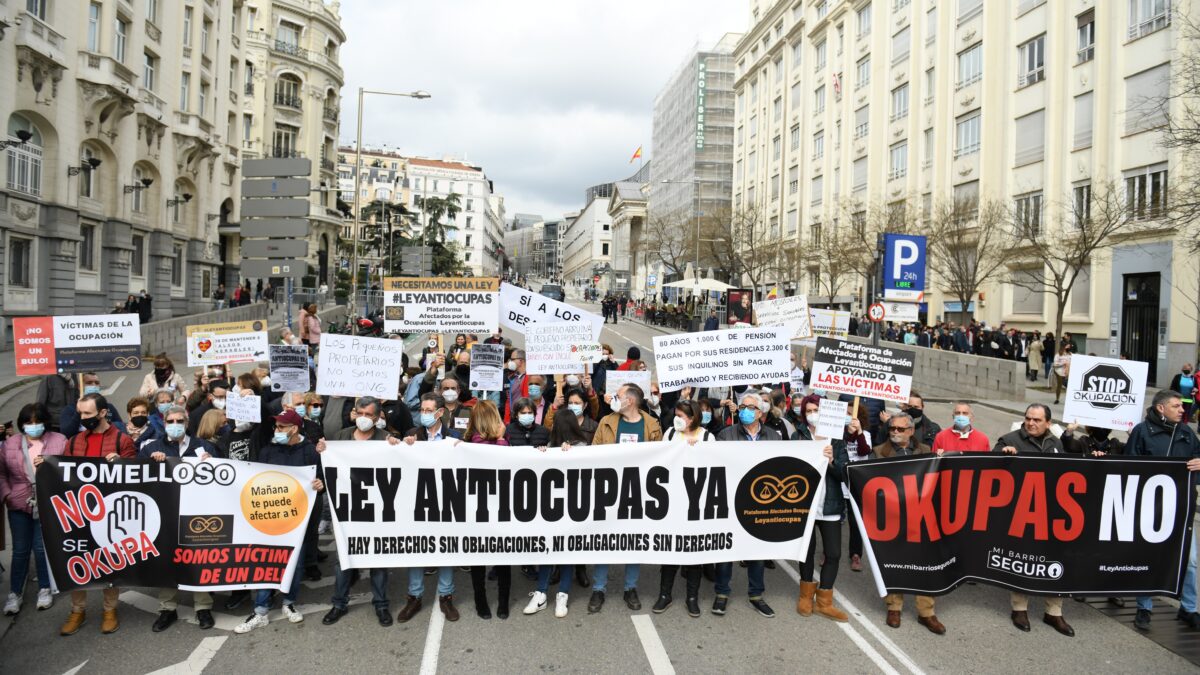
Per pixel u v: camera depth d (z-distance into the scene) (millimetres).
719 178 69188
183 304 35562
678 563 6230
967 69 33281
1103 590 6055
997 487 6137
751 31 60562
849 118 43938
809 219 49375
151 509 5762
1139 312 24094
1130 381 6840
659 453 6270
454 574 7289
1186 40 21688
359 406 6320
